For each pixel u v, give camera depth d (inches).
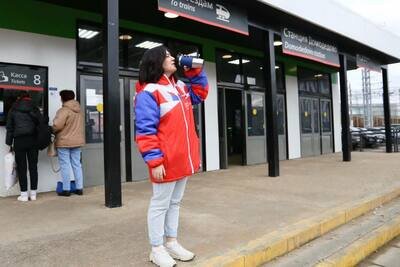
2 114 244.5
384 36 492.1
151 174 118.4
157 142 117.0
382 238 179.3
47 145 233.0
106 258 130.6
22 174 224.2
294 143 494.6
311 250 156.5
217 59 390.6
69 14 275.4
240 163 438.6
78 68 280.8
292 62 500.1
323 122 558.9
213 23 267.9
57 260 129.0
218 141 382.9
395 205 235.3
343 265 147.7
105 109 208.7
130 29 313.6
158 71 120.9
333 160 453.7
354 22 418.0
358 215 207.9
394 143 609.6
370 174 326.3
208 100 375.6
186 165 122.0
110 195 205.0
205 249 140.2
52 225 171.0
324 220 179.2
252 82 434.0
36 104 258.2
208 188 265.3
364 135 665.0
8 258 130.8
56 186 264.2
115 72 209.9
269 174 322.0
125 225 170.4
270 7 299.3
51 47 265.7
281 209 201.5
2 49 245.1
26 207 207.8
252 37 372.5
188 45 364.5
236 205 211.3
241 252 136.3
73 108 241.0
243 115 420.5
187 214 191.5
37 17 259.9
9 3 248.4
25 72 254.2
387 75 553.6
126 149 303.7
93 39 291.9
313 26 357.4
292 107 496.7
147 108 115.9
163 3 232.5
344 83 449.7
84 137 272.4
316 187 265.9
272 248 145.2
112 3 209.8
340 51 442.3
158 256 123.1
